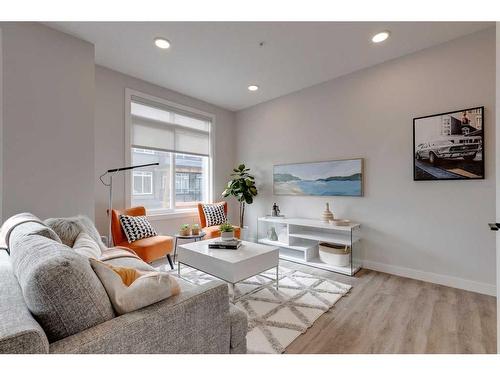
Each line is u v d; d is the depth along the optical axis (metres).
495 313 1.90
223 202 4.10
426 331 1.67
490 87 2.21
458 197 2.37
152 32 2.28
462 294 2.23
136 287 0.88
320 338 1.60
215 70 3.03
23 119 2.04
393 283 2.50
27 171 2.05
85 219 2.12
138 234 2.72
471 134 2.28
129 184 3.14
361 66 2.94
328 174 3.32
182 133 3.83
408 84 2.65
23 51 2.04
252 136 4.35
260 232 3.89
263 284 2.45
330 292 2.27
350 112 3.11
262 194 4.19
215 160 4.31
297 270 2.90
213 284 1.08
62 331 0.73
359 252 3.01
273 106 4.02
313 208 3.51
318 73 3.12
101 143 2.91
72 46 2.31
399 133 2.72
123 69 3.00
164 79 3.28
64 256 0.78
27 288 0.71
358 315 1.89
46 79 2.15
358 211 3.05
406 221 2.68
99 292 0.81
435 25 2.18
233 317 1.16
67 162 2.27
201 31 2.26
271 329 1.69
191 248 2.33
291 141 3.77
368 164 2.96
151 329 0.83
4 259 1.11
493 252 2.20
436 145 2.46
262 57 2.72
